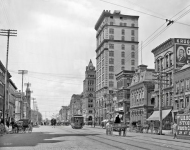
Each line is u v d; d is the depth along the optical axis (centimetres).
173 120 5453
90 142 2428
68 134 3947
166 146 2136
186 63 5788
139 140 2802
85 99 16525
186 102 5094
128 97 8962
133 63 12319
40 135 3675
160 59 6394
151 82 7300
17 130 4512
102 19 12850
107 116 10762
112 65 12088
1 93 7662
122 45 12294
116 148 1895
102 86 12388
